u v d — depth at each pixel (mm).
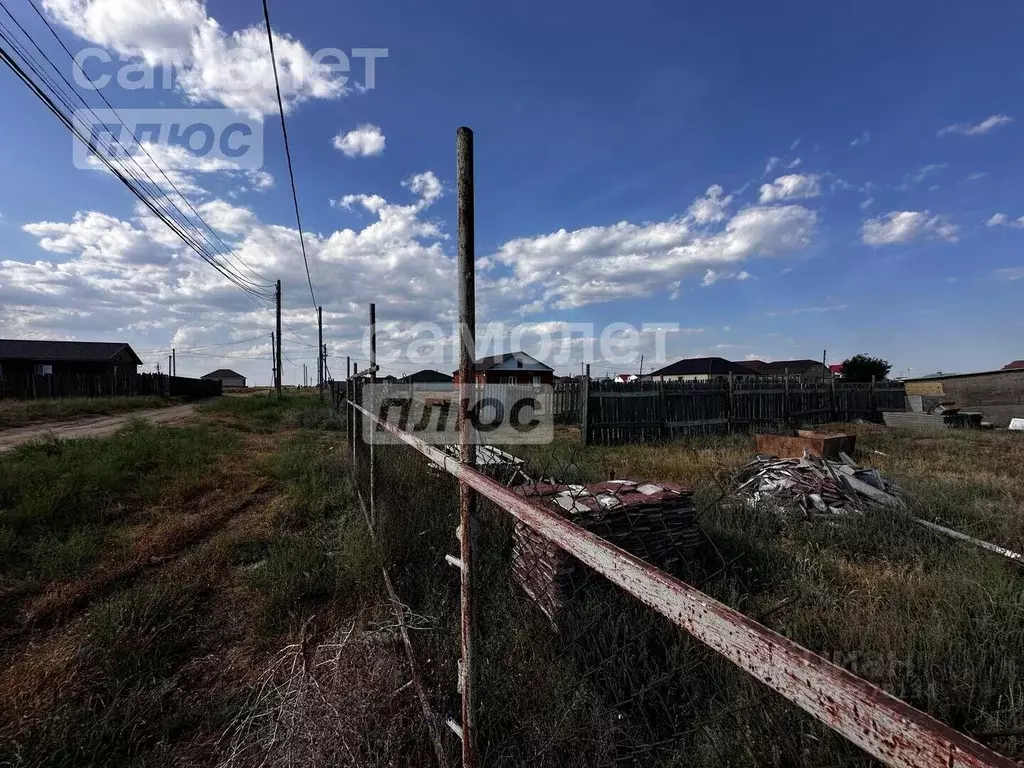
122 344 37656
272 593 3438
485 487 1539
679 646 2316
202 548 4465
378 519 4152
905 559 4039
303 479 6809
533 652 2344
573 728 1873
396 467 5262
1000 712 2031
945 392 20469
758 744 1789
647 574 910
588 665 2324
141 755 2158
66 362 33719
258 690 2537
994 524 4668
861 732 565
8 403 18141
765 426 14016
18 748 2090
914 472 7391
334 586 3648
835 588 3412
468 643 1693
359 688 2205
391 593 3104
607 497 3580
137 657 2756
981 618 2723
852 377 37125
